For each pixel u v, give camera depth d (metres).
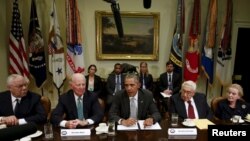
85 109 2.35
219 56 4.59
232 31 4.92
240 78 5.02
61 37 4.54
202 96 2.66
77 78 2.29
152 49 4.86
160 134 1.91
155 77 4.96
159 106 4.03
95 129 2.00
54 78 4.39
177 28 4.46
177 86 4.46
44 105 2.65
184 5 4.54
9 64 4.22
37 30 4.25
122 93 2.45
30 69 4.30
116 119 2.20
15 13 4.07
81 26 4.71
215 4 4.42
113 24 4.72
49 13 4.58
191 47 4.52
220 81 4.66
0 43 4.19
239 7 4.88
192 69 4.52
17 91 2.25
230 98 2.57
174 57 4.50
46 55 4.64
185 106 2.57
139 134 1.90
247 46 4.99
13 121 2.03
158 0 4.77
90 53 4.82
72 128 2.00
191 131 1.93
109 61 4.85
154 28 4.79
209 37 4.50
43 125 2.15
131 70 4.42
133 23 4.76
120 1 4.71
